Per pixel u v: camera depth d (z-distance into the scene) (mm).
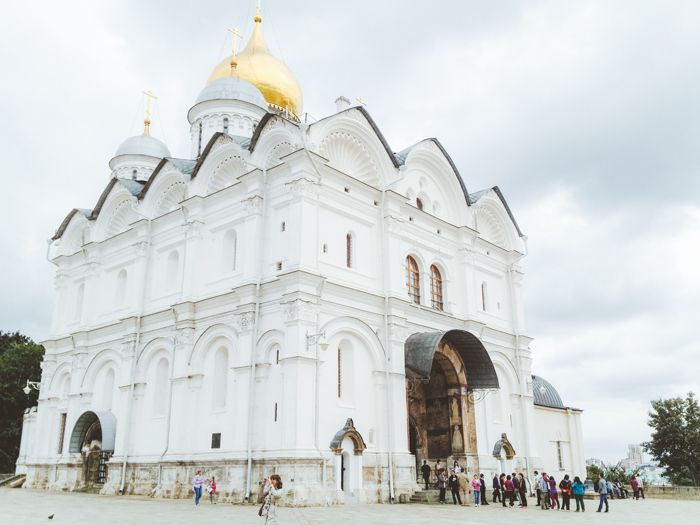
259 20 49156
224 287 29156
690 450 53594
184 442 28109
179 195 34469
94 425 34438
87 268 38438
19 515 19078
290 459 23219
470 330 34281
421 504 25938
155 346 31688
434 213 34906
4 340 60500
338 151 29688
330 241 27812
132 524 16656
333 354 26453
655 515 23000
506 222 40250
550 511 25141
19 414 49938
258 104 42312
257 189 28391
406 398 28703
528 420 37375
